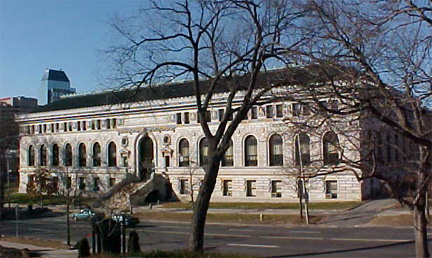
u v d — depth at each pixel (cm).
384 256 2345
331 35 1392
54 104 8788
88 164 7644
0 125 8712
